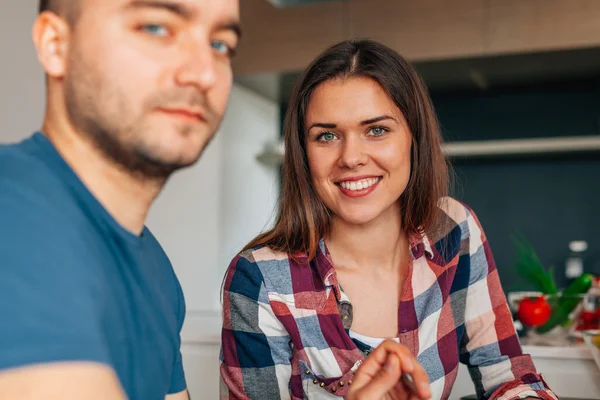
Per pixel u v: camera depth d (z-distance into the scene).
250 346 1.19
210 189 3.55
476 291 1.29
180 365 0.75
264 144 4.16
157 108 0.48
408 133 1.16
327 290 1.19
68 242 0.44
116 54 0.47
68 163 0.50
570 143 3.64
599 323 1.94
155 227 3.61
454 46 3.34
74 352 0.40
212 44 0.52
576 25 3.20
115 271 0.51
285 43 3.53
